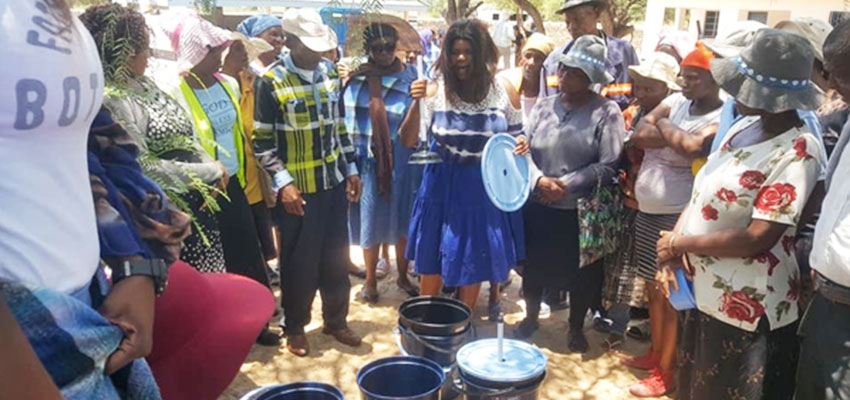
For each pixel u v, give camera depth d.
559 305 4.18
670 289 2.49
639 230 3.25
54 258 0.90
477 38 3.25
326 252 3.50
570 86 3.33
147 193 1.18
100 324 0.98
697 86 2.90
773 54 2.05
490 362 2.44
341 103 3.49
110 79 1.50
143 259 1.11
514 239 3.55
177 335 1.53
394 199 4.09
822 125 2.50
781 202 2.09
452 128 3.34
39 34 0.86
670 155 3.08
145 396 1.12
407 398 2.28
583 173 3.31
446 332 2.74
